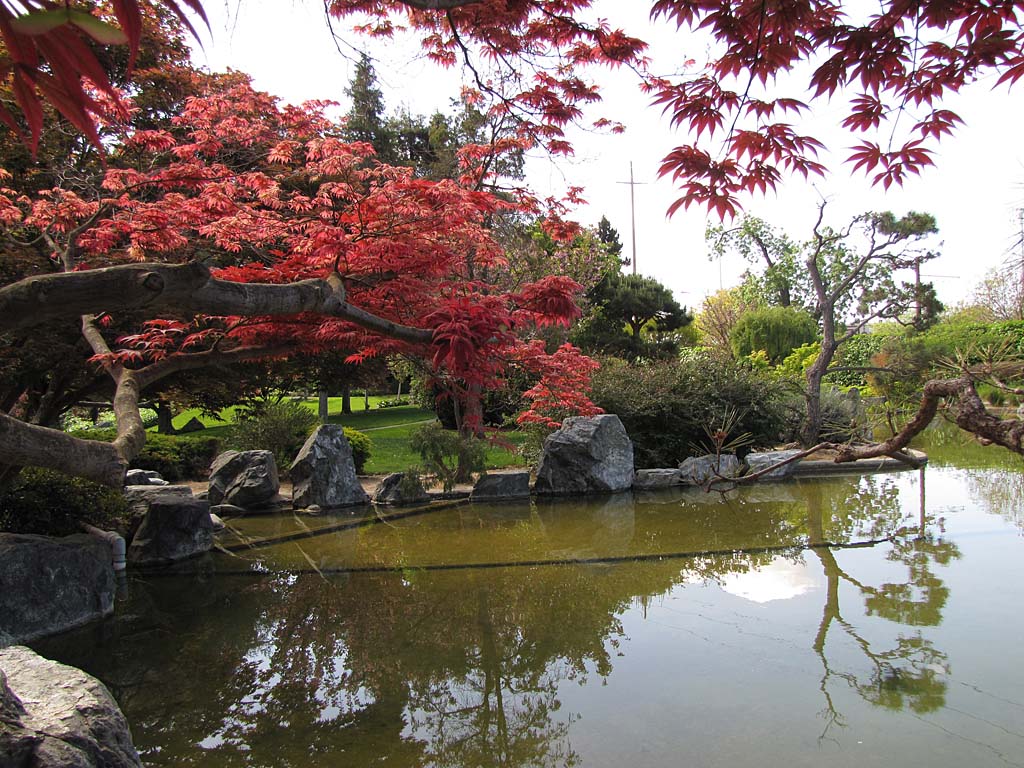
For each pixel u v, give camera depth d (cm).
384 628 496
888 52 229
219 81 859
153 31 748
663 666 415
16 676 249
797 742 321
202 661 441
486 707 372
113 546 623
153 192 673
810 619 486
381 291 461
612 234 2911
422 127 1631
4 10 65
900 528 746
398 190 436
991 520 764
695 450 1166
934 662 407
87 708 230
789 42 236
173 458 1084
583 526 814
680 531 776
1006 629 452
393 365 1265
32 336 693
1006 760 302
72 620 503
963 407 242
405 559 680
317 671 423
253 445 1119
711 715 351
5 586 465
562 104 494
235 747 333
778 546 693
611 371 1255
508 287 1253
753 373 1286
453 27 343
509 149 726
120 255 616
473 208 456
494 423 1591
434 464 991
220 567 659
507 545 730
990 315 2500
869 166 280
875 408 932
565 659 434
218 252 720
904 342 1440
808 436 1274
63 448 319
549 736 336
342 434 973
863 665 405
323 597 567
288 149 573
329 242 407
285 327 483
